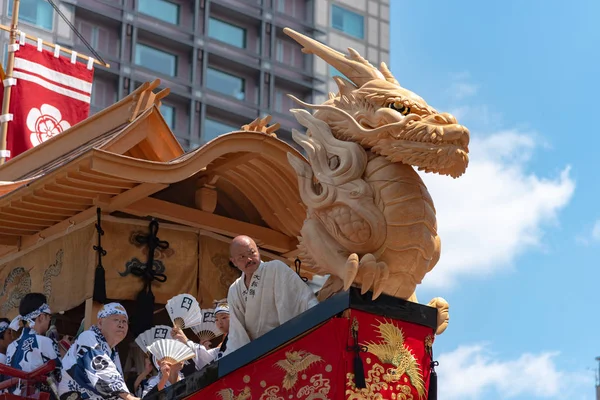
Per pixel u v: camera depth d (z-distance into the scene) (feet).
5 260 35.35
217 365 25.07
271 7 128.67
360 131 25.08
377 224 24.44
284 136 125.49
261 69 125.29
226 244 34.22
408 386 23.95
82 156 29.32
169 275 32.81
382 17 140.15
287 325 24.21
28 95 48.26
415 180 24.94
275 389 24.08
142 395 30.50
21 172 38.40
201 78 121.60
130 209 32.32
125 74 116.37
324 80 130.00
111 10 117.19
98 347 27.99
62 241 33.14
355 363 23.25
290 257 34.91
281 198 32.96
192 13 122.93
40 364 29.37
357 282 23.88
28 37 49.49
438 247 25.34
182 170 29.86
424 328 24.62
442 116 24.85
